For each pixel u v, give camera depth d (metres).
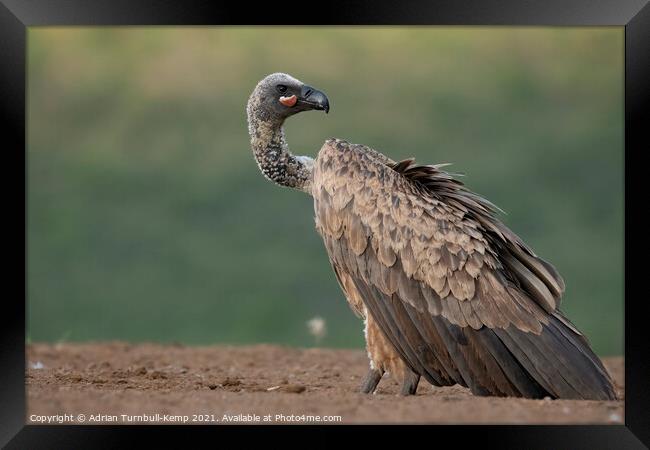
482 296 11.14
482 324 11.11
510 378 10.99
